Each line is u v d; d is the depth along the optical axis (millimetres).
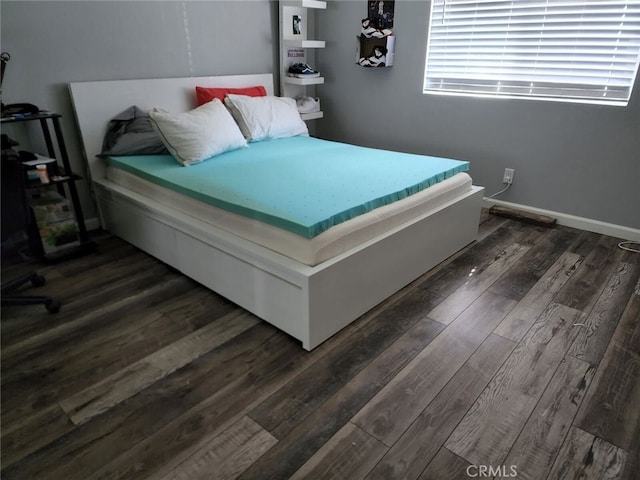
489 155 3312
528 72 3000
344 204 1908
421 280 2344
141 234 2598
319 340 1800
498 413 1465
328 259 1742
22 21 2406
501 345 1813
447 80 3393
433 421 1434
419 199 2240
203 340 1845
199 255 2176
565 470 1264
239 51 3527
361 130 4070
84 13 2617
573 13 2703
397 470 1265
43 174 2385
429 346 1808
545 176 3092
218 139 2744
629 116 2646
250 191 2094
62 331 1903
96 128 2793
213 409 1482
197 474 1252
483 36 3107
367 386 1586
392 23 3502
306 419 1441
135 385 1592
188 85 3201
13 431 1396
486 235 2949
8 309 2068
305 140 3381
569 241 2838
